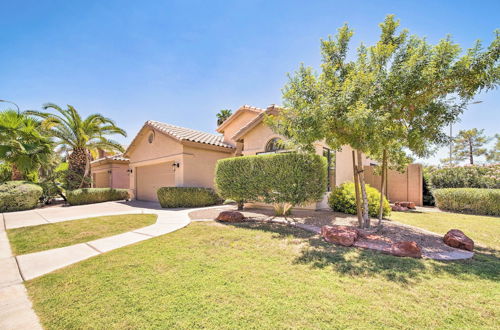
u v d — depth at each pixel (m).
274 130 9.41
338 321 3.20
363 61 7.43
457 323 3.17
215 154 18.14
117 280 4.48
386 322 3.17
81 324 3.21
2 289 4.27
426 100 6.75
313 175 9.87
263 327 3.09
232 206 15.08
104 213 12.47
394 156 8.88
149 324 3.19
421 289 4.08
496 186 14.76
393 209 14.77
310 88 7.47
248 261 5.38
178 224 9.30
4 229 8.98
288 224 9.01
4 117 16.09
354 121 6.11
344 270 4.87
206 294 3.92
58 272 4.96
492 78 6.08
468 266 5.15
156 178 19.42
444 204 14.54
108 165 24.80
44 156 17.44
